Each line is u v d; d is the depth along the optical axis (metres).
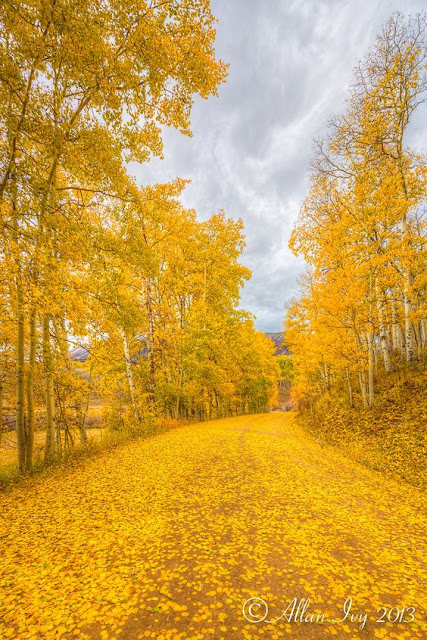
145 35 5.74
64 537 4.67
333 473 8.23
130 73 6.07
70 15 4.97
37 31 5.27
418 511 5.79
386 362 14.34
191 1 5.63
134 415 15.11
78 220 7.65
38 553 4.22
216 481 7.32
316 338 15.67
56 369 9.73
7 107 5.54
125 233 9.84
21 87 5.46
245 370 33.09
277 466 8.80
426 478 7.36
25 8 5.05
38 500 6.25
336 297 12.10
